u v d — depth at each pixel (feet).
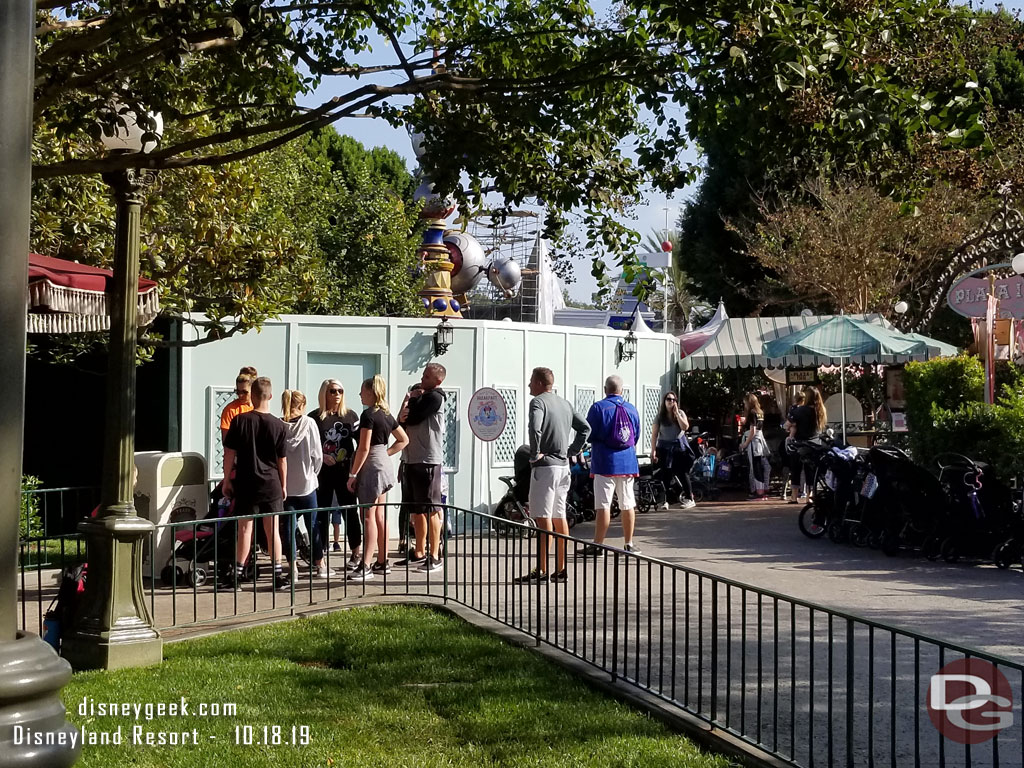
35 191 40.01
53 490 34.78
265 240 45.34
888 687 22.00
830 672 16.06
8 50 9.83
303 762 17.15
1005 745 18.22
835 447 44.39
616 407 37.68
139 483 35.09
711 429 80.59
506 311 76.54
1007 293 42.16
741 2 22.93
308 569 37.58
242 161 46.14
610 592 33.68
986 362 42.45
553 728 18.90
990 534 37.52
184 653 24.76
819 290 96.22
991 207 83.25
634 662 24.13
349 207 95.20
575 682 22.21
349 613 29.40
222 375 46.29
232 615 28.78
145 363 49.65
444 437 48.47
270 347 46.83
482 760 17.38
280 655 24.61
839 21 24.54
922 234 87.10
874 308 91.76
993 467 37.70
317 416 39.96
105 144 24.77
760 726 17.74
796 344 59.47
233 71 26.73
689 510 57.52
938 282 88.07
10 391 9.79
